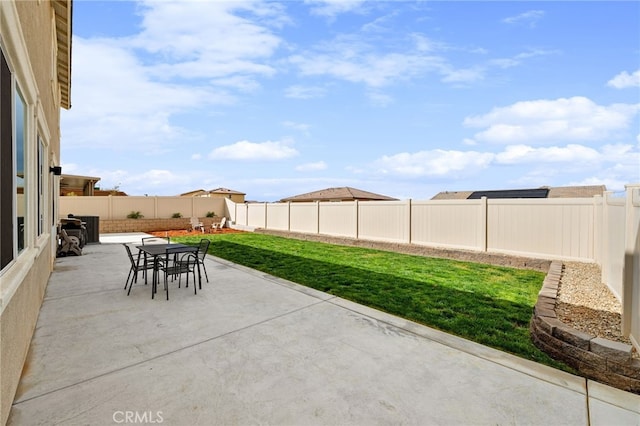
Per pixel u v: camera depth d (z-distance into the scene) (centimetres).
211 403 254
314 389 274
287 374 297
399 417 239
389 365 315
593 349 301
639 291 311
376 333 393
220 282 650
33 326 388
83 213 1808
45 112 558
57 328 401
